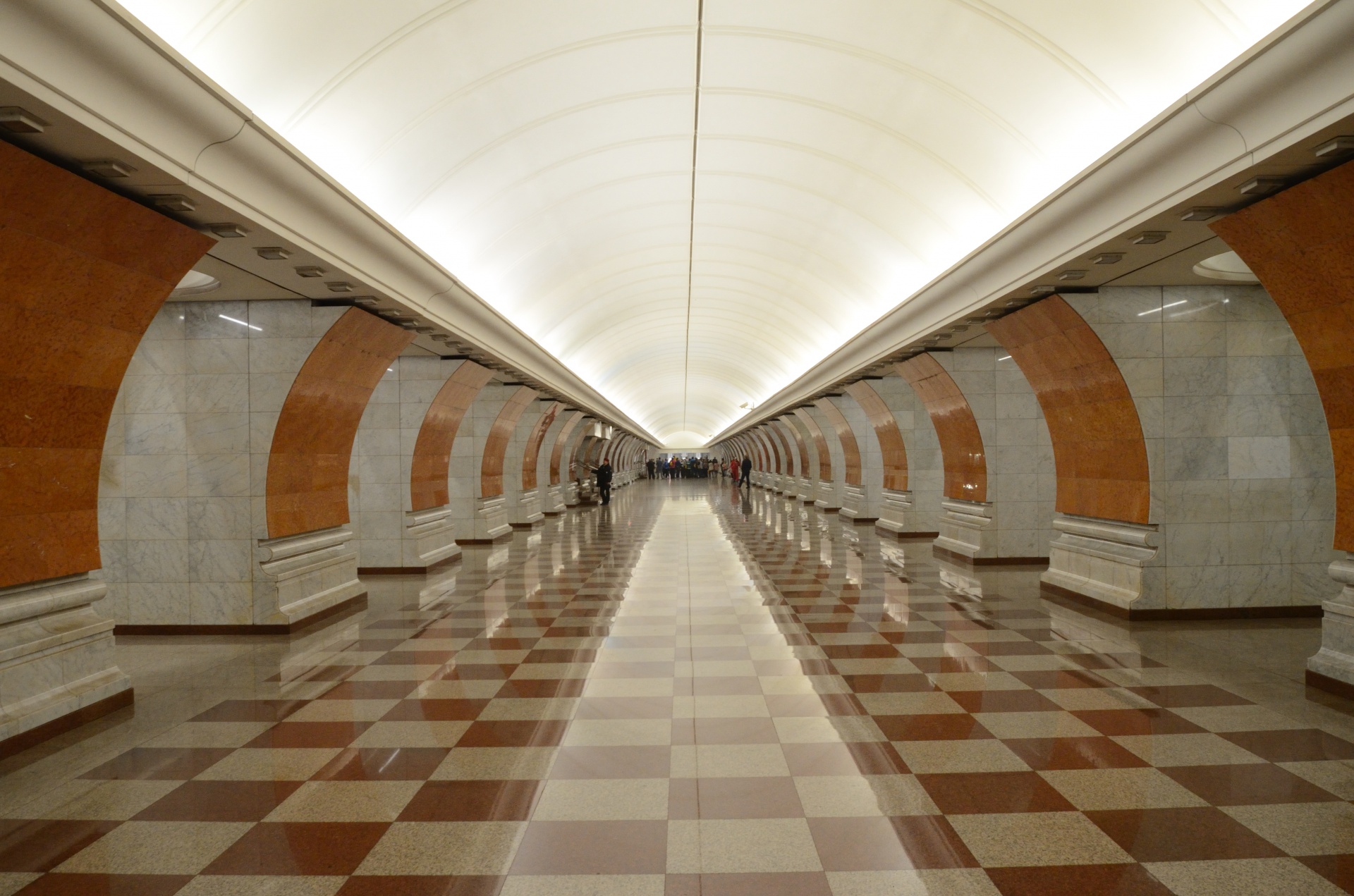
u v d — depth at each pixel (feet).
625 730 16.52
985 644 23.77
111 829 12.25
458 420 47.37
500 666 21.91
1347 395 18.01
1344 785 13.41
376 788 13.69
